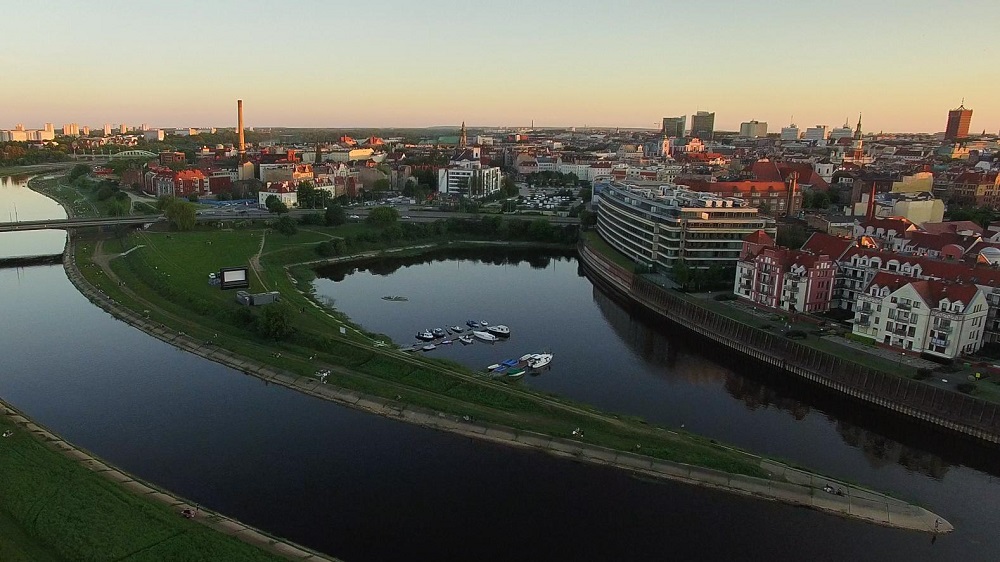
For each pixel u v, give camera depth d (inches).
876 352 7608.3
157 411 6550.2
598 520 4817.9
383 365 7608.3
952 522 4938.5
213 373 7618.1
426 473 5433.1
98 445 5787.4
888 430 6648.6
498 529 4682.6
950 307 7175.2
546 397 6894.7
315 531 4611.2
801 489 5191.9
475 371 7657.5
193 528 4303.6
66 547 4055.1
